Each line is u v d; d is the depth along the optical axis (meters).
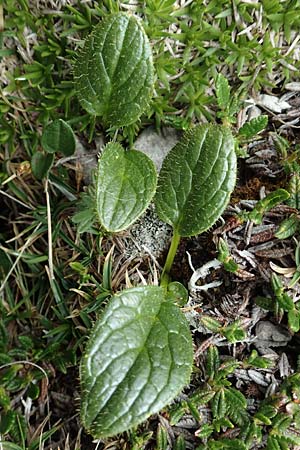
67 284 0.21
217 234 0.20
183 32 0.20
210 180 0.19
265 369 0.20
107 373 0.18
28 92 0.21
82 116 0.21
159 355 0.18
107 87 0.19
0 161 0.22
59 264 0.21
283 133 0.21
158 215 0.19
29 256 0.21
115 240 0.21
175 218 0.19
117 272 0.21
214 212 0.19
